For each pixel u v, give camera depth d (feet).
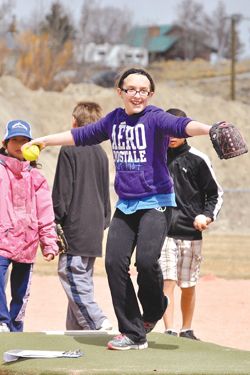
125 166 37.76
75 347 38.96
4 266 45.03
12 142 45.62
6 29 337.93
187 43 541.34
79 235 49.24
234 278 96.84
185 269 51.08
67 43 369.09
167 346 39.81
